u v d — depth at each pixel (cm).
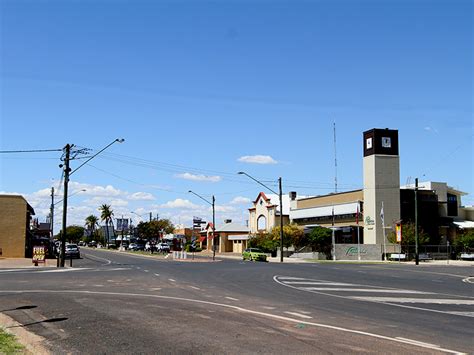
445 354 960
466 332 1202
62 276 3098
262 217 9444
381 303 1767
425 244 6981
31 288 2303
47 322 1310
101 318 1377
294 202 9144
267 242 7825
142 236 15312
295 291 2186
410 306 1686
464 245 6881
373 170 7019
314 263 5353
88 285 2472
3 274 3291
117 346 1014
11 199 6141
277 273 3388
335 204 7856
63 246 4525
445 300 1869
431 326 1284
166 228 14962
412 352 972
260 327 1238
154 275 3195
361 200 7469
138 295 2008
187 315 1437
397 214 7031
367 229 7056
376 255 6775
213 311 1526
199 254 9469
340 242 7669
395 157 7106
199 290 2230
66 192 4625
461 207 8044
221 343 1043
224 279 2864
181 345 1023
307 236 7700
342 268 4109
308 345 1027
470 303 1778
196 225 13450
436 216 7300
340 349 991
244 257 6681
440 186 7575
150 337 1106
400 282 2722
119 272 3506
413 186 7794
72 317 1395
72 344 1034
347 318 1409
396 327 1262
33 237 7600
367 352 967
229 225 10969
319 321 1346
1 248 6047
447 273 3600
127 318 1378
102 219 16550
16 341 1046
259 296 1984
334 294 2064
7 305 1664
